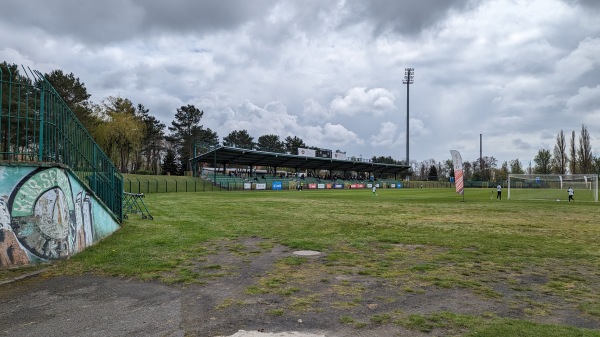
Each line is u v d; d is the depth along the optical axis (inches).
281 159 3041.3
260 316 215.9
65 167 345.1
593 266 349.7
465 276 310.5
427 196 1775.3
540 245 461.4
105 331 194.1
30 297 249.9
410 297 252.1
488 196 1787.6
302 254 400.5
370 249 431.2
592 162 3302.2
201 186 2471.7
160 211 879.7
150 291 264.7
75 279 291.7
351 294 258.1
